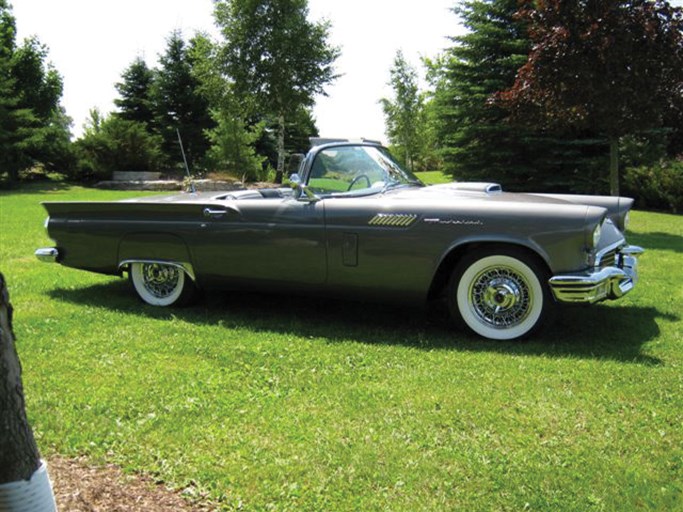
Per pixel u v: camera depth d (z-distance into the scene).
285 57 27.16
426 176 23.92
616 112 11.34
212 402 3.18
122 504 2.24
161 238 5.13
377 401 3.19
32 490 1.60
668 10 10.61
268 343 4.20
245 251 4.84
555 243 4.04
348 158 5.02
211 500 2.29
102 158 28.39
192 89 31.75
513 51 16.69
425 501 2.29
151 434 2.81
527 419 2.97
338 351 4.04
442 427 2.91
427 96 31.92
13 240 9.17
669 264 7.42
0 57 28.83
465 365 3.75
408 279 4.40
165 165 32.25
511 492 2.35
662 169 16.72
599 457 2.60
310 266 4.66
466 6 17.39
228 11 27.55
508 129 16.20
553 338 4.36
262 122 31.19
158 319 4.88
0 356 1.52
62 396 3.24
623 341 4.26
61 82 31.83
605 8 10.65
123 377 3.53
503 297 4.27
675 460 2.59
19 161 26.38
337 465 2.55
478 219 4.20
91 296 5.67
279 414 3.04
